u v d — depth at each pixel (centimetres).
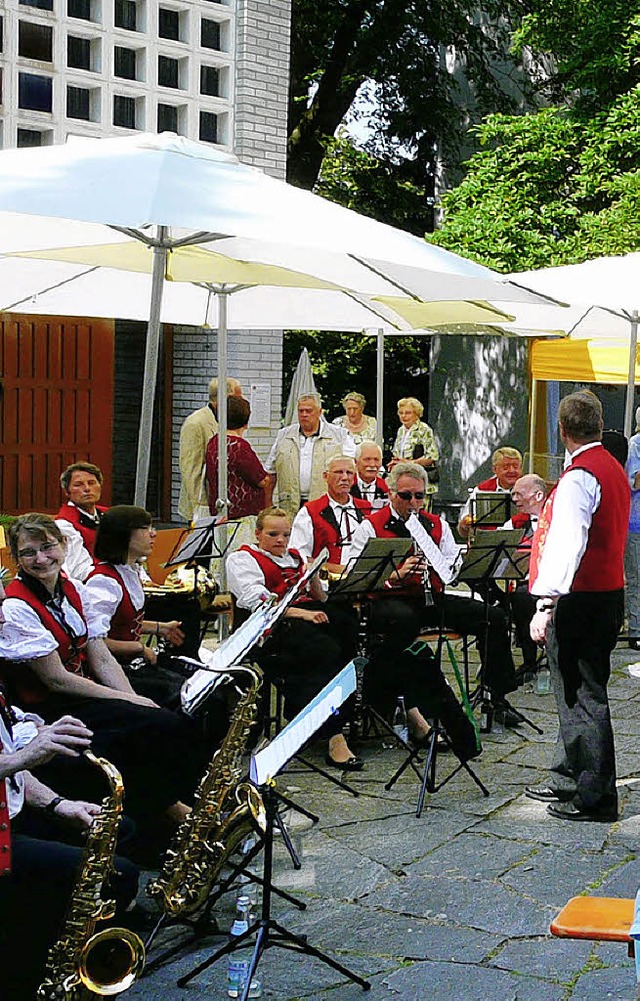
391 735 678
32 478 1102
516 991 391
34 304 782
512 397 1827
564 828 540
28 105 954
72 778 439
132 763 453
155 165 493
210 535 643
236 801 396
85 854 332
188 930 429
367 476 855
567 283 803
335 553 706
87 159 502
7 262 721
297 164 1922
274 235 459
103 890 357
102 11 991
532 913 450
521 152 1445
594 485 536
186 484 904
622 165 1361
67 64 977
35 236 573
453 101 2019
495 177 1443
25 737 377
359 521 716
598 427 550
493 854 507
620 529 544
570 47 1488
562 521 532
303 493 972
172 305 821
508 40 1881
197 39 1055
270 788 380
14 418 1086
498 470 897
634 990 392
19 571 471
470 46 1919
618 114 1334
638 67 1422
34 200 448
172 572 673
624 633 931
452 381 1944
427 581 640
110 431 1155
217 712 485
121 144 531
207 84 1080
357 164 2033
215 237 559
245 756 601
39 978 339
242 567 644
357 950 418
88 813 369
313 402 971
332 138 1962
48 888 341
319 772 575
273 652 604
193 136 1062
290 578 650
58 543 469
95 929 332
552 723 717
